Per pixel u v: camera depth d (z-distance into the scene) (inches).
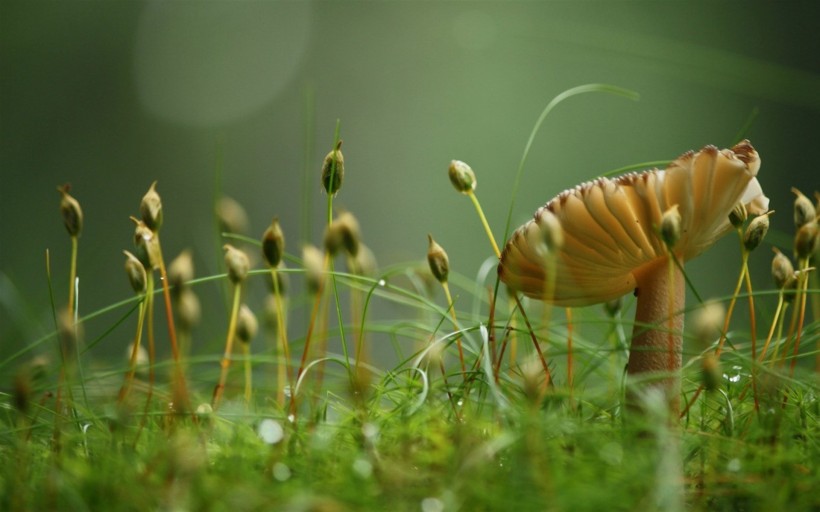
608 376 13.6
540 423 11.9
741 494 11.9
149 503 11.6
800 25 48.2
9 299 15.0
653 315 12.9
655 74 51.9
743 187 12.5
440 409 12.7
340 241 13.0
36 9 54.6
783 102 43.7
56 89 55.3
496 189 56.0
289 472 12.0
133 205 56.8
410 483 11.8
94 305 40.3
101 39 56.6
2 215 49.8
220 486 11.6
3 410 13.3
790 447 12.3
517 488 11.6
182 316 13.4
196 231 53.0
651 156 52.2
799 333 13.0
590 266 12.8
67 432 12.7
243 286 14.4
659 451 11.9
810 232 12.7
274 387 14.2
